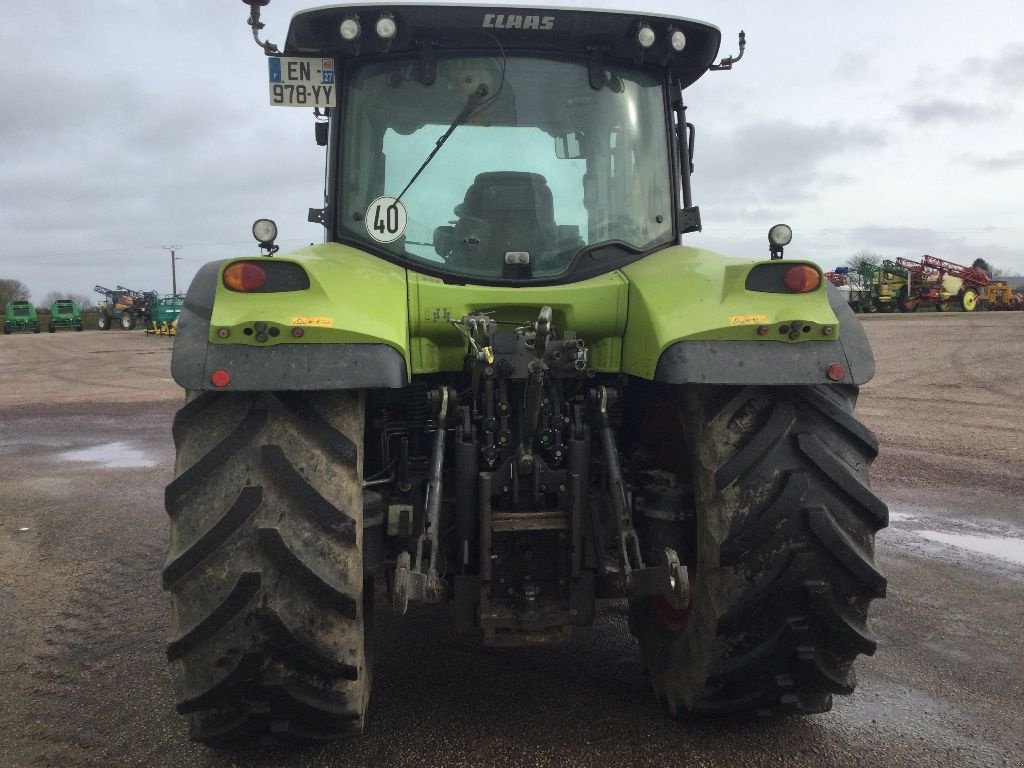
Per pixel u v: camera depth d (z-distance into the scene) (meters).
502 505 2.62
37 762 2.55
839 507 2.26
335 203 2.97
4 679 3.18
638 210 3.10
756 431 2.30
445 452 2.76
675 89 3.30
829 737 2.67
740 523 2.25
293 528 2.11
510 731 2.70
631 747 2.60
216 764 2.53
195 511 2.12
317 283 2.23
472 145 2.95
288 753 2.58
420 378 2.89
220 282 2.19
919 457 7.39
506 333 2.62
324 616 2.13
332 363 2.13
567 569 2.58
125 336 34.94
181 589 2.12
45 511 5.95
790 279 2.34
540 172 2.97
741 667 2.36
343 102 2.97
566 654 3.34
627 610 3.85
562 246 2.95
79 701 2.99
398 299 2.47
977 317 27.78
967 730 2.73
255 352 2.13
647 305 2.51
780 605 2.28
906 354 16.23
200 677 2.16
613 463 2.54
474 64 2.97
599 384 2.94
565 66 3.01
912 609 3.88
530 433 2.51
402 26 2.88
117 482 6.91
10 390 14.39
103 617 3.87
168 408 11.77
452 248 2.90
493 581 2.57
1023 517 5.48
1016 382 12.20
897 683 3.09
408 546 2.62
